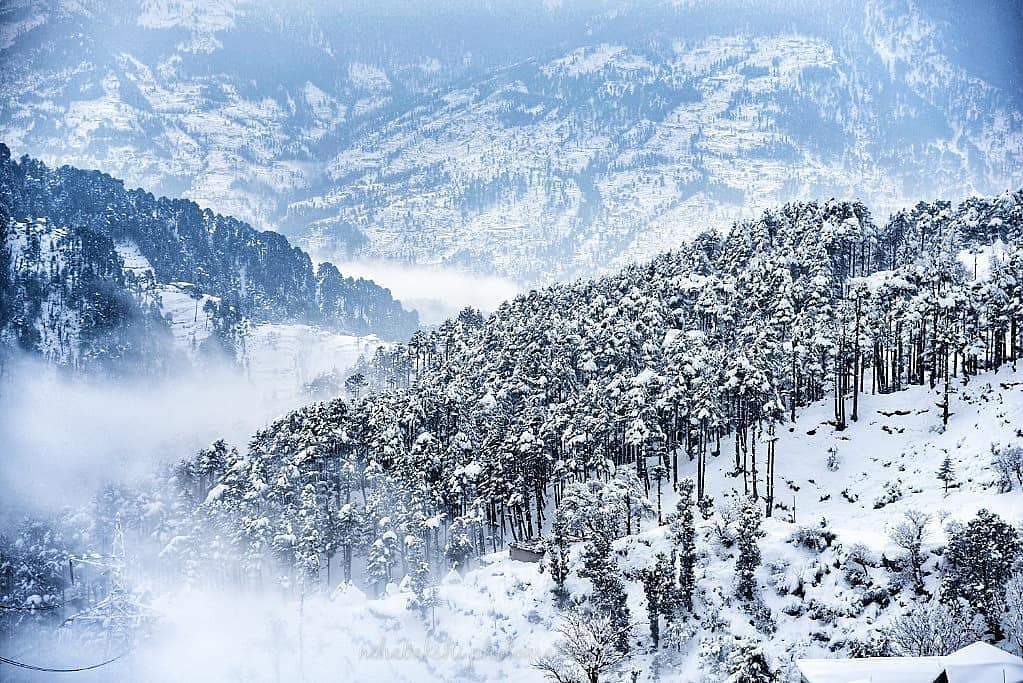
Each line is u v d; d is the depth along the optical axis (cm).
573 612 8450
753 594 8038
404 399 16038
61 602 13475
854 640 7106
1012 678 5356
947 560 7425
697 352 12925
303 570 11338
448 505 12512
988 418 10881
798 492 11000
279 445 15312
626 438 11862
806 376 12862
